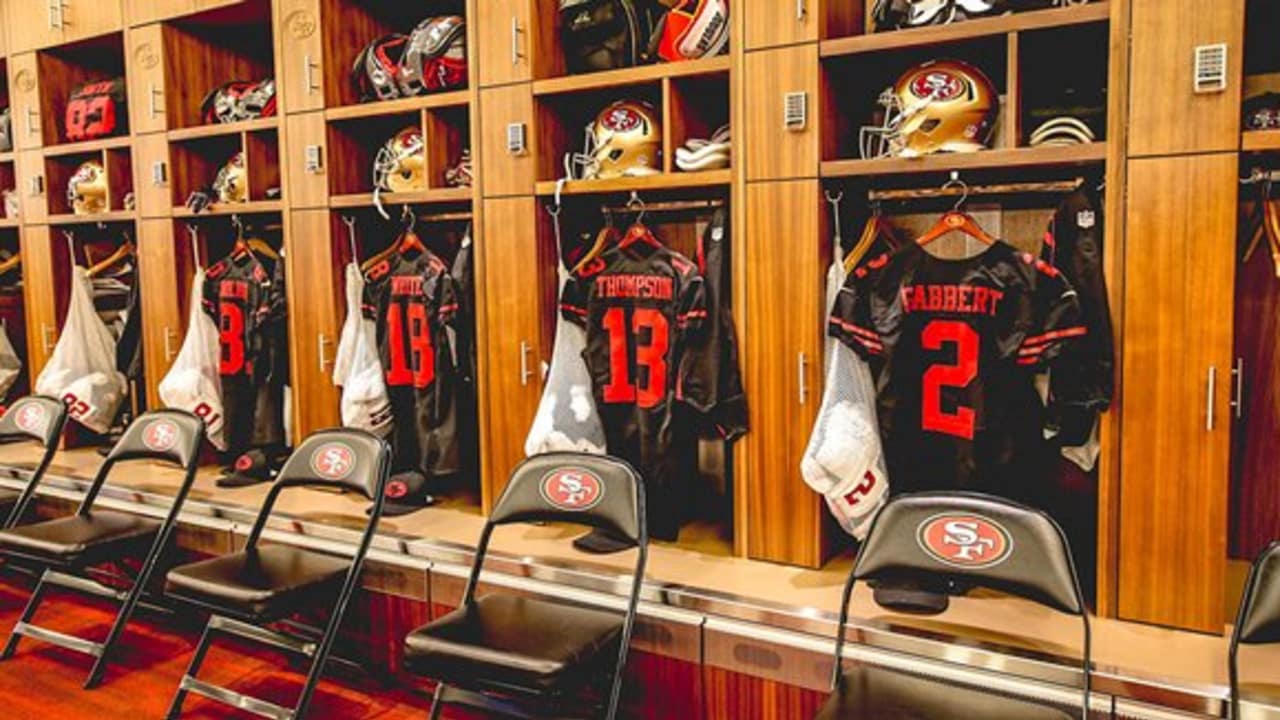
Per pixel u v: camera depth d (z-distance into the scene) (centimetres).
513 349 332
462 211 400
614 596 275
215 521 357
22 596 388
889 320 267
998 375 259
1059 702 213
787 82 275
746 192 285
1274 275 274
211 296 408
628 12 315
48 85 469
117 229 494
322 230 377
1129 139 232
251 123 393
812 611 248
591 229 354
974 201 304
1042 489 302
